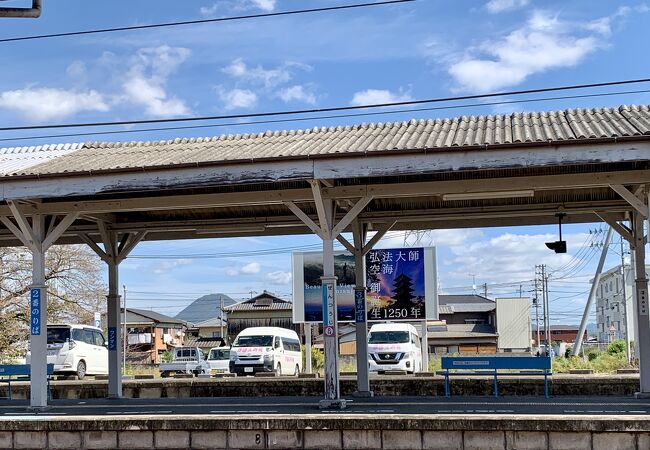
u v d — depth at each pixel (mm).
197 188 12203
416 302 22828
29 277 28734
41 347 12695
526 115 13297
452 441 9781
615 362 28625
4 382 19688
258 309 51219
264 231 16094
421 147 10680
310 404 13312
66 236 16672
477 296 66812
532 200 14266
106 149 14461
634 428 9383
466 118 13523
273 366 26328
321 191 12172
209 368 34344
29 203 12914
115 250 16094
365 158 10945
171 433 10453
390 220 14930
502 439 9672
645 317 14234
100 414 11758
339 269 23562
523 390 16344
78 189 11750
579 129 11117
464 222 15602
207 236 16359
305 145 12227
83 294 30344
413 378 16703
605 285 74750
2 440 10844
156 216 15656
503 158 10500
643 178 11086
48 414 11984
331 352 12227
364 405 12945
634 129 10555
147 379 19594
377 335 26109
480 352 52969
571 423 9508
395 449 9906
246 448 10250
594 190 13633
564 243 14805
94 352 24625
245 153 11727
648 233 11031
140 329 63781
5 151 15008
